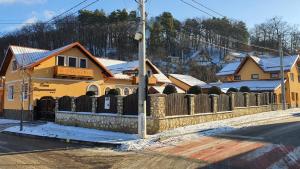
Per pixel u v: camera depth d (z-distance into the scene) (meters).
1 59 62.88
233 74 48.03
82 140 16.00
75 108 22.84
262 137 15.05
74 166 10.56
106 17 94.00
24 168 10.30
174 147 13.45
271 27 71.06
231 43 71.75
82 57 35.56
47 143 16.31
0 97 39.78
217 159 10.93
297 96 46.41
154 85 46.38
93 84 36.53
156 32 84.62
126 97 18.73
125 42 91.81
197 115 20.58
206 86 48.19
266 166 9.96
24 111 32.03
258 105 30.77
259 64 45.34
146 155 12.16
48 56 32.31
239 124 20.25
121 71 42.34
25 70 31.42
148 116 17.59
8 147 14.96
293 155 11.30
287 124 20.11
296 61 45.31
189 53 98.44
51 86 32.66
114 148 14.35
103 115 19.97
